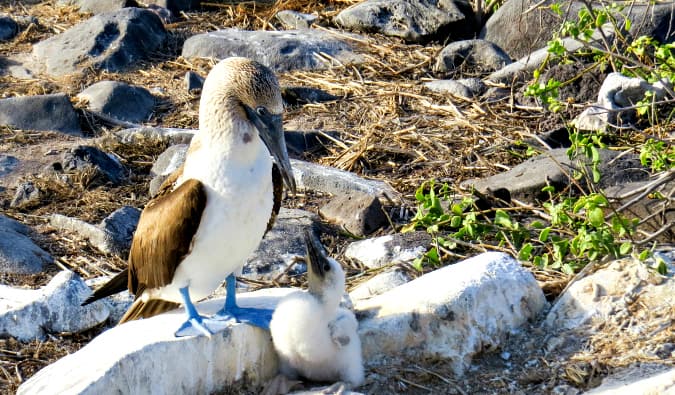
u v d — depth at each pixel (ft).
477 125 54.80
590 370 30.48
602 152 47.39
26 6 75.51
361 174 50.19
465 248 41.06
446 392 30.22
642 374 29.84
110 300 36.29
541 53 60.85
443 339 31.27
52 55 65.31
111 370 26.86
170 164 49.65
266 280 39.22
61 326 34.35
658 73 46.60
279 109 29.63
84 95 58.95
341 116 57.16
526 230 39.55
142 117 57.82
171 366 28.30
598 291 33.37
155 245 29.99
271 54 64.54
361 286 37.01
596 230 36.83
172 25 70.85
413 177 49.44
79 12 73.56
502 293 32.65
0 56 66.08
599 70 56.80
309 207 46.44
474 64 63.57
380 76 62.49
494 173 49.32
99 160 49.96
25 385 27.73
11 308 34.06
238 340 29.76
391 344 31.37
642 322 32.04
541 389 30.27
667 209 40.16
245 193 29.14
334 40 66.74
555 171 45.44
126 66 64.54
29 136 54.08
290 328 29.30
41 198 46.75
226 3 75.00
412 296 32.24
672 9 59.77
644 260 34.32
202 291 30.94
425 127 55.01
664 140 43.50
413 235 41.55
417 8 68.23
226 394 29.86
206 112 29.22
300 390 29.76
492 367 31.45
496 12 66.54
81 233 42.98
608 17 53.57
